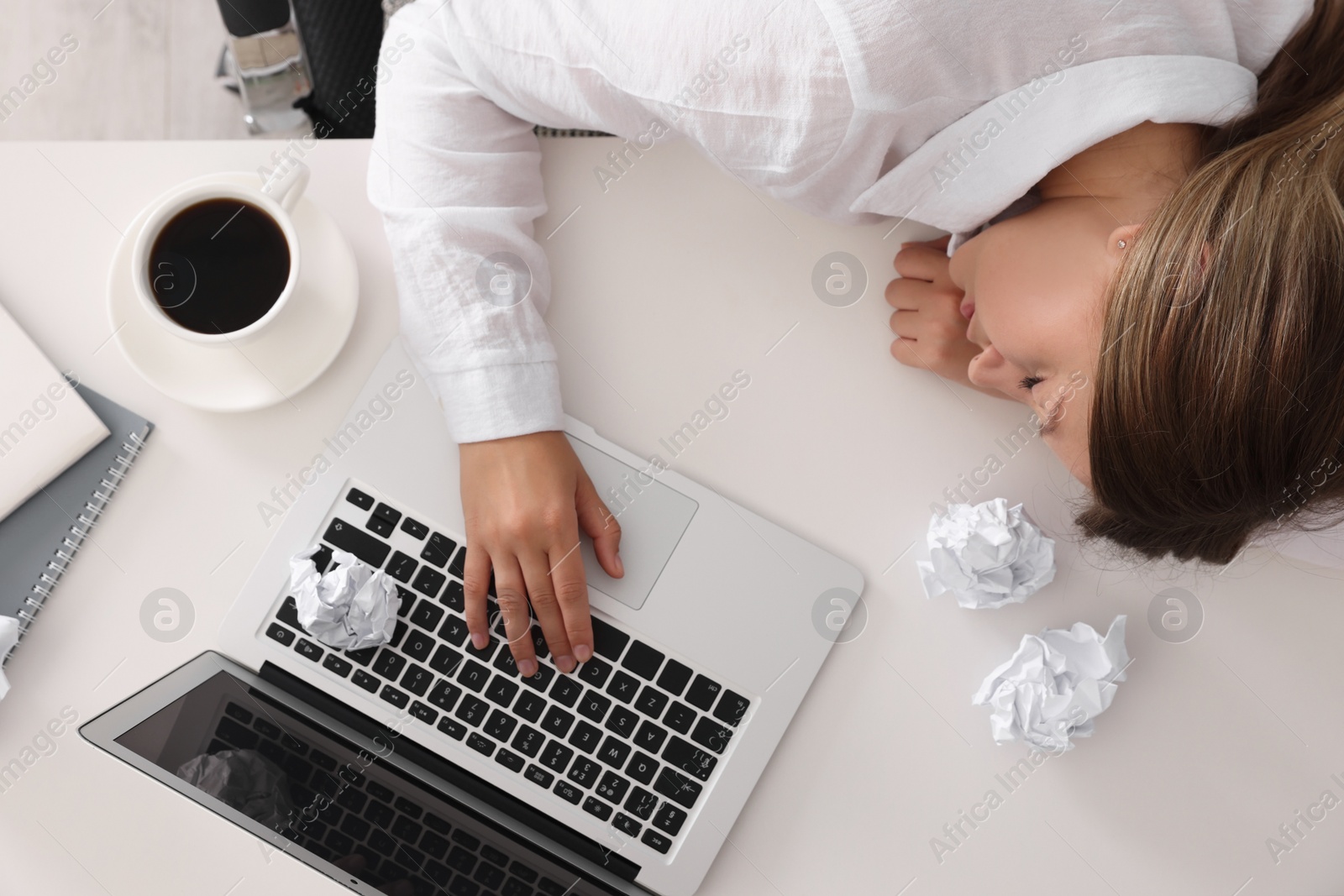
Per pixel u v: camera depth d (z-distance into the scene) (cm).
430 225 69
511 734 69
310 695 68
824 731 72
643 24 61
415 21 73
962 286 70
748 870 71
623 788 69
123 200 71
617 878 69
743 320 75
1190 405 50
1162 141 58
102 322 70
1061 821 73
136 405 70
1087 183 61
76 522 69
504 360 68
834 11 56
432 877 63
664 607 71
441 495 70
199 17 130
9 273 70
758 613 72
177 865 68
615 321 74
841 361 75
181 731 61
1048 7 55
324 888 69
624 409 74
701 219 75
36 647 68
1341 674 75
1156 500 54
